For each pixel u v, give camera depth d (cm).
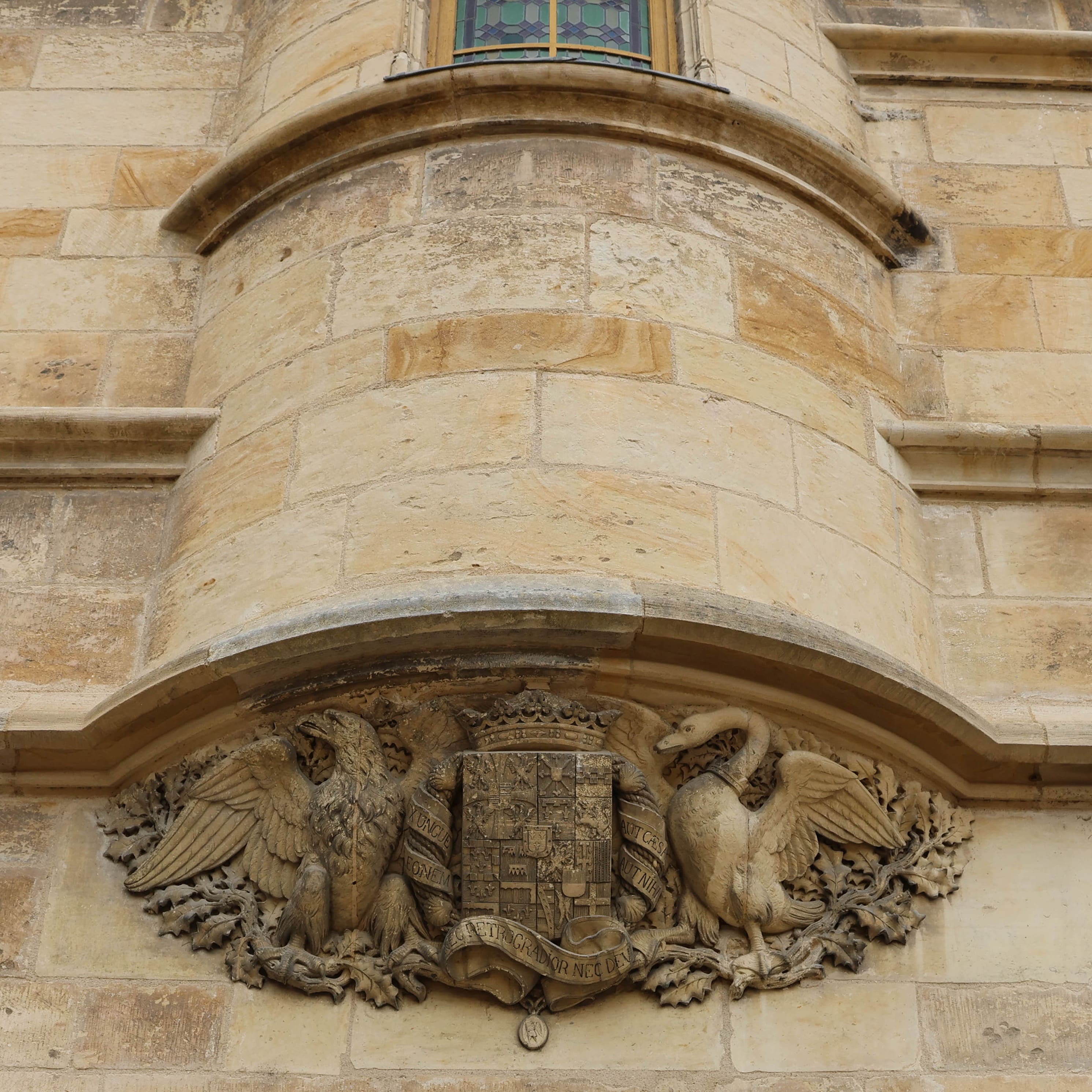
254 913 781
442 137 1002
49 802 837
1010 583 930
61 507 945
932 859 816
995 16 1250
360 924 765
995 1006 780
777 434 892
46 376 1015
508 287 913
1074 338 1050
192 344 1025
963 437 957
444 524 817
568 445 844
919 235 1082
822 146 1027
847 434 930
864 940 789
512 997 747
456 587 763
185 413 945
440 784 767
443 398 869
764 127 1012
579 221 945
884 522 912
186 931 782
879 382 984
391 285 932
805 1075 748
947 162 1142
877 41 1189
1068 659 903
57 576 914
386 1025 750
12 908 797
